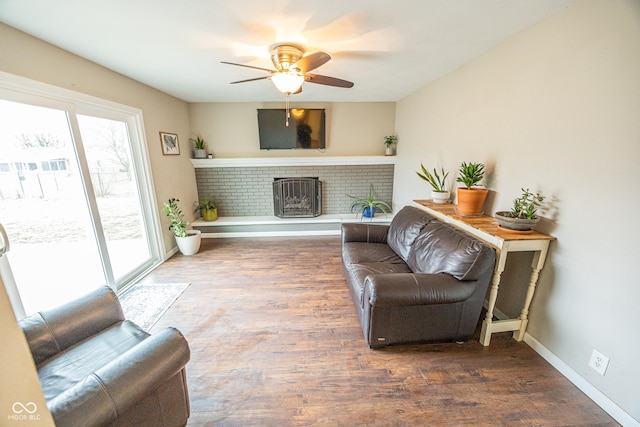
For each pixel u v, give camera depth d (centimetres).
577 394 148
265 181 455
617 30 124
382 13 159
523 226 168
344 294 258
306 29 179
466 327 182
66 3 143
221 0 143
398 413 139
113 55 220
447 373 163
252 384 158
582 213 146
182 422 122
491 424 132
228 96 383
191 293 262
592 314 143
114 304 151
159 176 339
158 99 338
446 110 285
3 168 174
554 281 165
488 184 223
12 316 53
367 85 331
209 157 431
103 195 258
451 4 149
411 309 174
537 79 171
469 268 169
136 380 94
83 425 79
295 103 437
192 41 196
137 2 144
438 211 246
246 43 201
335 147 454
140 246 317
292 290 266
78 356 124
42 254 198
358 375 163
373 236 298
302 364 172
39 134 195
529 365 169
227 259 347
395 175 456
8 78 167
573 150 149
